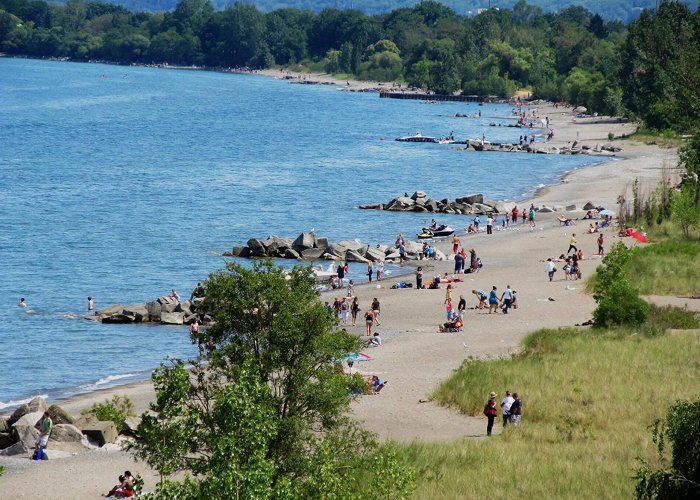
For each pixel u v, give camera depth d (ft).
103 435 369.30
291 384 282.36
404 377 453.58
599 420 379.96
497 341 515.09
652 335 508.12
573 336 508.12
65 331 560.61
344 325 560.20
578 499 297.94
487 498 297.94
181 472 332.39
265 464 200.44
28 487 319.47
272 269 295.28
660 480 267.18
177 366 233.35
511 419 381.19
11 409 429.79
